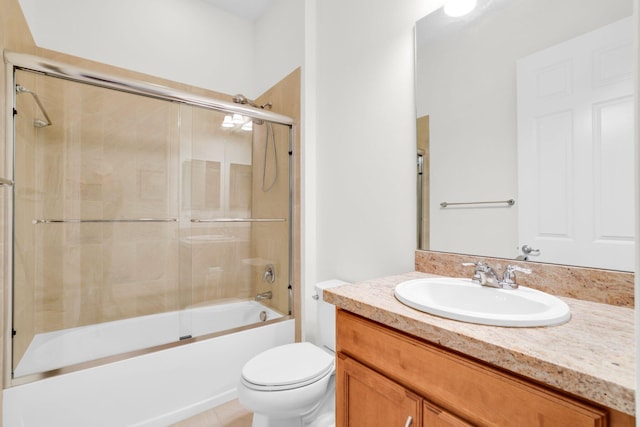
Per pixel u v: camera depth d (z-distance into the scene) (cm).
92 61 192
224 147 223
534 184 100
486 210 113
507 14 107
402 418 75
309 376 127
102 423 138
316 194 201
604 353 54
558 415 51
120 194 193
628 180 81
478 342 60
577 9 90
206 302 219
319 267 199
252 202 235
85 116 180
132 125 193
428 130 132
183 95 182
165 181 206
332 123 186
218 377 172
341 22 178
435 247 129
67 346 166
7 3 133
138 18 209
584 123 89
